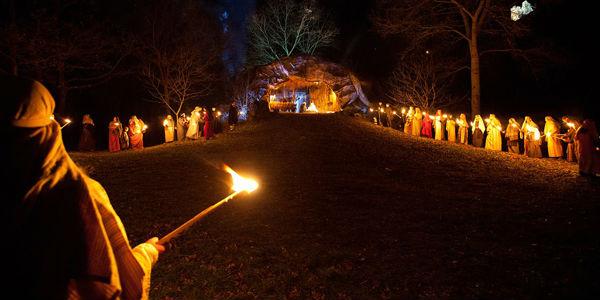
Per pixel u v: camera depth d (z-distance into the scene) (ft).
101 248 5.00
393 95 133.08
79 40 81.10
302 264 20.93
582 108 98.53
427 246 23.73
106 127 104.68
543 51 96.48
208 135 77.46
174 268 20.15
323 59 137.28
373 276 19.74
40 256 4.73
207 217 28.63
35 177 4.89
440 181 43.55
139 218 28.53
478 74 98.94
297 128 84.43
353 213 30.30
